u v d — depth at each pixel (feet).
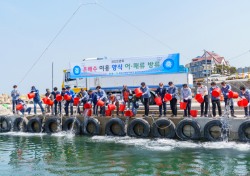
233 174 32.07
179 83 73.51
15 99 75.41
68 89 66.54
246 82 147.54
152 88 75.87
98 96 64.54
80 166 36.32
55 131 67.82
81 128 64.08
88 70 82.69
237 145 48.21
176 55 73.82
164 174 32.48
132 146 48.85
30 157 41.86
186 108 56.08
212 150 44.65
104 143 52.39
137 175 32.22
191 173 32.65
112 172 33.47
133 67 78.13
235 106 65.62
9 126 72.33
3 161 39.58
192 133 53.26
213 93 52.16
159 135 56.24
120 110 61.93
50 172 33.86
